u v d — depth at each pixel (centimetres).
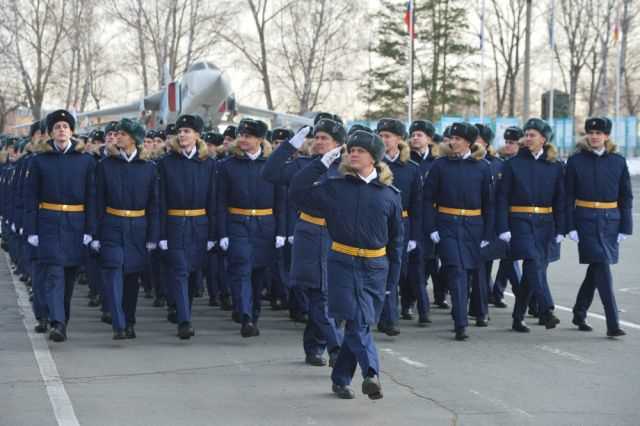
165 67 3344
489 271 1148
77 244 901
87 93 5281
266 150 951
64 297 927
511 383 727
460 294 923
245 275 938
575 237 937
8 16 4900
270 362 809
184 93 2666
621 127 4872
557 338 923
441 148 953
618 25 4838
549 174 948
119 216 899
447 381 734
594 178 926
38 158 897
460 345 890
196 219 923
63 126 900
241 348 873
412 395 688
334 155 652
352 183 640
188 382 729
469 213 936
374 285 641
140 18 4919
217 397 681
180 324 917
